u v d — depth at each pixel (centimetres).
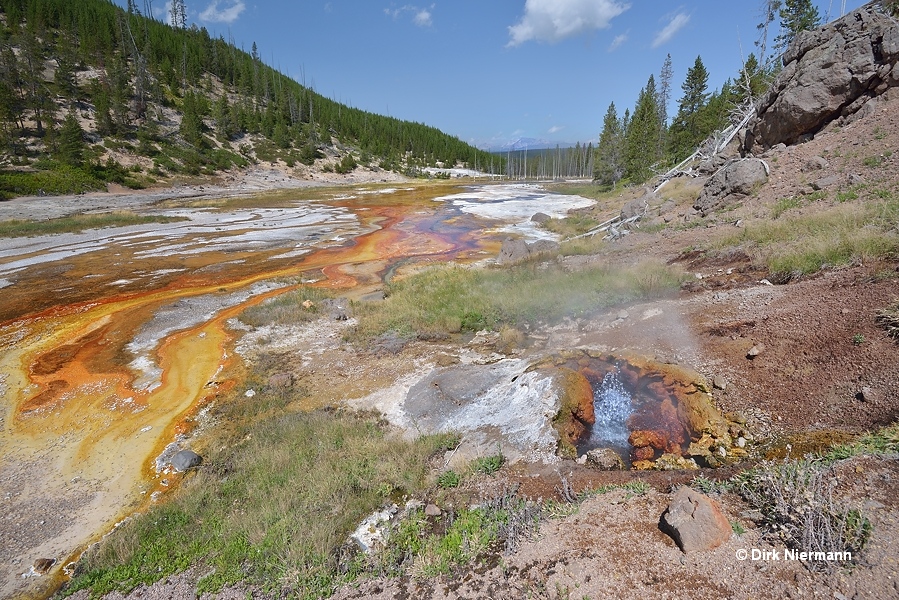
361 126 10319
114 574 558
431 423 834
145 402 1002
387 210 3825
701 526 407
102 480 778
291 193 5253
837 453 489
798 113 1719
